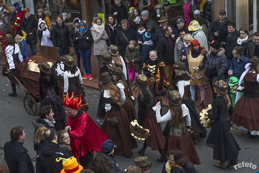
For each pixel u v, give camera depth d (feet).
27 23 44.83
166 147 20.75
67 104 19.20
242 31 29.40
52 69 27.68
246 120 23.67
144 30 33.55
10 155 17.13
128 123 23.20
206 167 21.47
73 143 19.95
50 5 57.36
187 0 39.99
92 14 54.39
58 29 39.73
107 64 25.67
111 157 16.90
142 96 21.30
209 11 38.96
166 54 32.71
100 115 26.61
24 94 36.47
